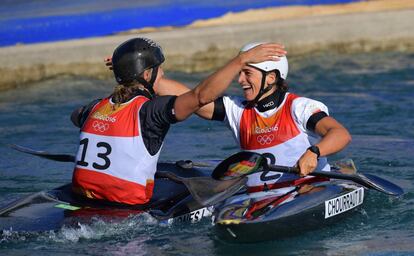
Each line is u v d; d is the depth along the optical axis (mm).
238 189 20453
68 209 21250
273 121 21531
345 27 50344
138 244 19953
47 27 56250
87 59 46156
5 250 19578
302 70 46625
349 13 51844
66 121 37531
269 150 21625
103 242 19984
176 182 22281
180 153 31656
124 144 20734
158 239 20266
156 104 20234
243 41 48750
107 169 20891
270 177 22000
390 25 50750
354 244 20250
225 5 62375
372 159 29766
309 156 19734
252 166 20328
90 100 41344
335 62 48375
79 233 20172
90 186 21188
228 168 20859
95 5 65375
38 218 20844
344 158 29984
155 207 21484
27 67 44938
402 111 37375
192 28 49719
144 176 21000
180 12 60281
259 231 19797
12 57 44594
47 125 36844
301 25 49656
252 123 21812
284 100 21531
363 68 46812
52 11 63031
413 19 50844
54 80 45375
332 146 19984
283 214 20203
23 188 27359
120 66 20938
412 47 50875
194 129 36125
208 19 56938
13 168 30234
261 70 21047
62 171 29797
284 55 20375
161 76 21594
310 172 20594
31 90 43812
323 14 56531
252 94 21422
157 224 20750
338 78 44594
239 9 60281
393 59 48906
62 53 45719
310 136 21391
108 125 20922
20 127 36531
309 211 20812
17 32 54844
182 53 47812
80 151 21391
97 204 21391
